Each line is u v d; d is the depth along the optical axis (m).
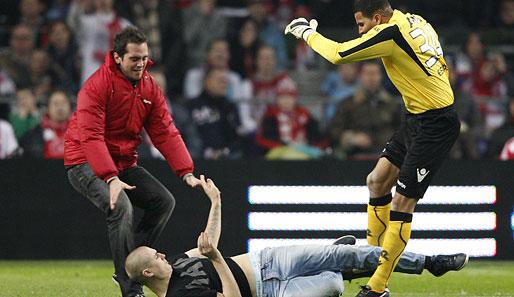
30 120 34.19
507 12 43.47
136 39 18.17
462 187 30.88
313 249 17.80
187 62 39.88
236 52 39.28
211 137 35.69
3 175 30.58
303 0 42.69
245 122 37.25
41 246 30.66
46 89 37.59
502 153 34.91
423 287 24.41
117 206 18.20
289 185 30.81
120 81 18.50
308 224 30.78
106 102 18.47
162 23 39.66
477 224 30.91
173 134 19.61
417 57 18.62
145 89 19.06
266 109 36.66
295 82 39.31
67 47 38.09
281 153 35.34
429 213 30.75
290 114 36.16
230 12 41.56
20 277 26.31
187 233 30.69
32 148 33.47
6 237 30.61
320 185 30.81
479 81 39.94
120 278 18.17
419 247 30.72
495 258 30.98
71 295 22.27
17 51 37.53
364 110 35.19
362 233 30.80
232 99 36.88
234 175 30.80
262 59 38.56
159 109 19.45
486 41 41.69
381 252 18.31
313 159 30.88
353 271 18.59
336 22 43.06
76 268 28.83
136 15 39.31
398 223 18.69
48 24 39.88
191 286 16.70
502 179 31.03
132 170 19.58
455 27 43.56
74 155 19.03
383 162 20.47
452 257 18.69
